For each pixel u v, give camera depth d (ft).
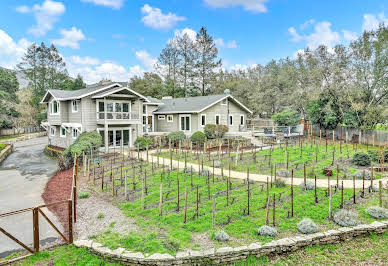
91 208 30.09
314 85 99.60
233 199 29.12
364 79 78.33
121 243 21.38
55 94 79.15
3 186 43.47
